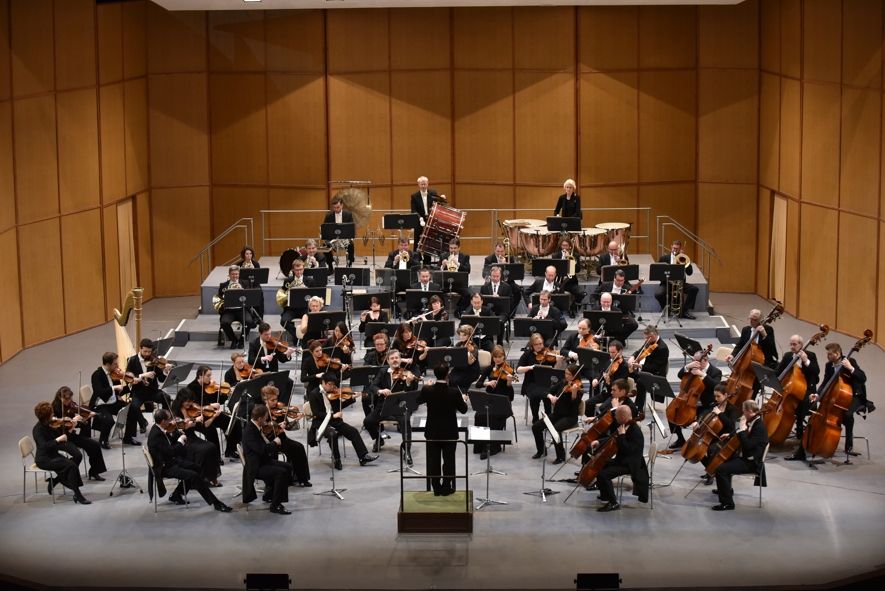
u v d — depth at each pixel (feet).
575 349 61.05
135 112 82.48
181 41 83.51
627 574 45.52
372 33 84.23
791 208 79.87
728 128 84.43
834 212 75.46
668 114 84.69
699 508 51.19
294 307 67.56
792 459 56.29
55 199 75.97
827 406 55.21
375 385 58.03
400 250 72.08
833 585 43.27
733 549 47.47
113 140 80.23
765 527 49.37
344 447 55.88
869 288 72.90
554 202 85.66
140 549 47.96
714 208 85.56
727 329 70.08
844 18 73.15
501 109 85.05
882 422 60.80
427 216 75.36
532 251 74.90
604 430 51.80
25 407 64.39
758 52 83.25
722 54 83.66
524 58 84.23
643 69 84.07
